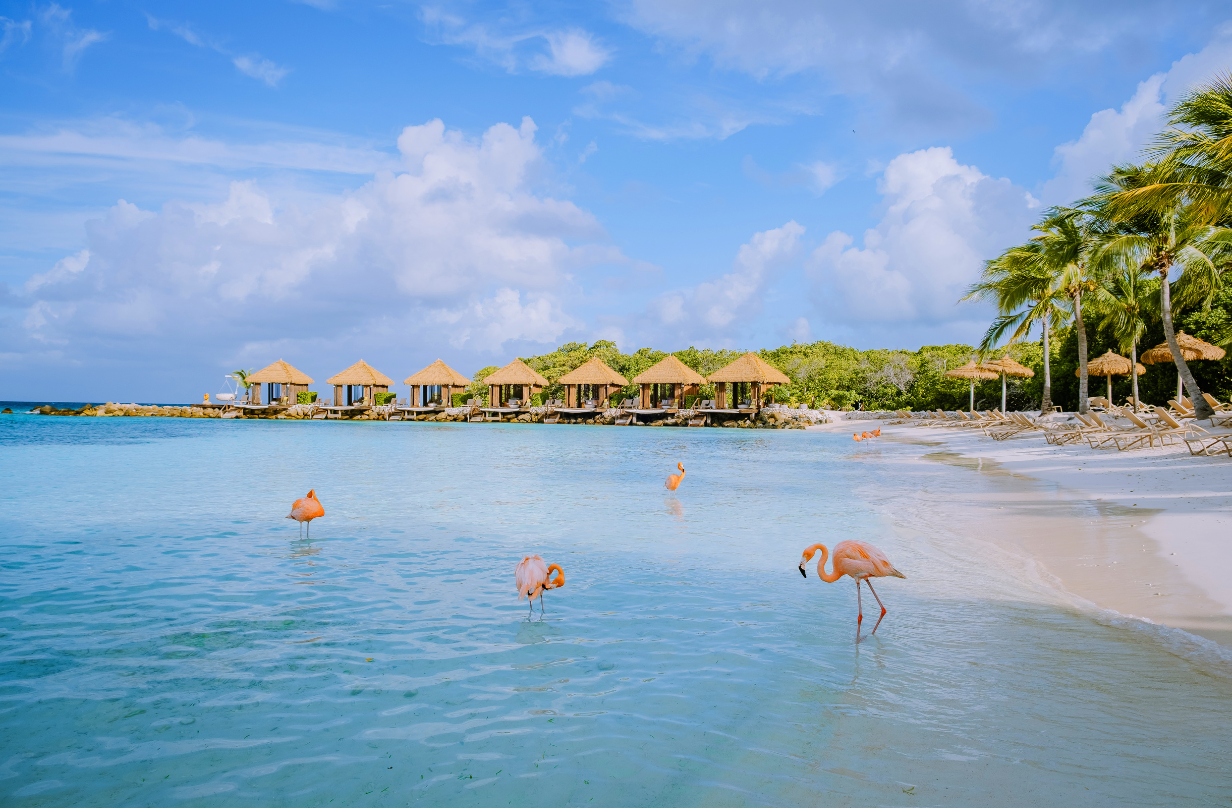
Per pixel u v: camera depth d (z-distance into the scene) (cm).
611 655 576
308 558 927
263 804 366
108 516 1242
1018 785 368
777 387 6412
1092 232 2766
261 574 843
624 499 1477
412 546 1001
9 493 1530
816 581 806
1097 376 4038
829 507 1349
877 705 473
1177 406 1980
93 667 554
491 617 679
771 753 411
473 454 2752
